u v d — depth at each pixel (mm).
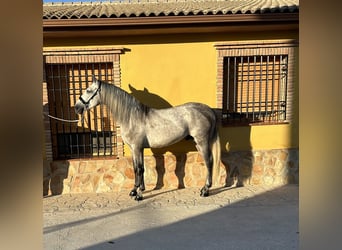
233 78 5688
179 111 4977
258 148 5723
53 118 5285
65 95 5500
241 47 5426
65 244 3662
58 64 5352
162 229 4008
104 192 5527
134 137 4887
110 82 5559
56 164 5434
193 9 5195
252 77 5699
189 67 5453
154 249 3502
